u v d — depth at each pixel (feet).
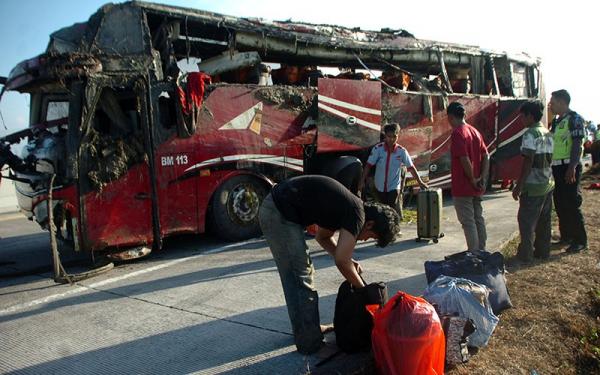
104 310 16.48
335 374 11.26
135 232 22.18
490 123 40.78
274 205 11.93
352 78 32.17
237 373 11.49
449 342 11.80
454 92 41.73
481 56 41.50
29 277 21.40
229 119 24.80
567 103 21.61
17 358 13.04
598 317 15.58
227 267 21.16
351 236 11.28
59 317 16.05
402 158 24.34
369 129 30.30
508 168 42.60
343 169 28.96
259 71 27.12
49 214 19.51
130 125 22.25
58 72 20.06
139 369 12.04
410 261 20.90
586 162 73.77
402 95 33.50
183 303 16.78
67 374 12.00
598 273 18.63
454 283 13.10
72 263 23.41
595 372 13.42
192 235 28.58
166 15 23.82
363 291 12.07
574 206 21.62
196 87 23.17
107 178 21.22
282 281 12.34
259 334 13.73
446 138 37.22
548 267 19.39
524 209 19.81
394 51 34.78
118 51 21.62
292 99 27.09
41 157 21.90
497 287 14.70
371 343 11.82
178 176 23.25
